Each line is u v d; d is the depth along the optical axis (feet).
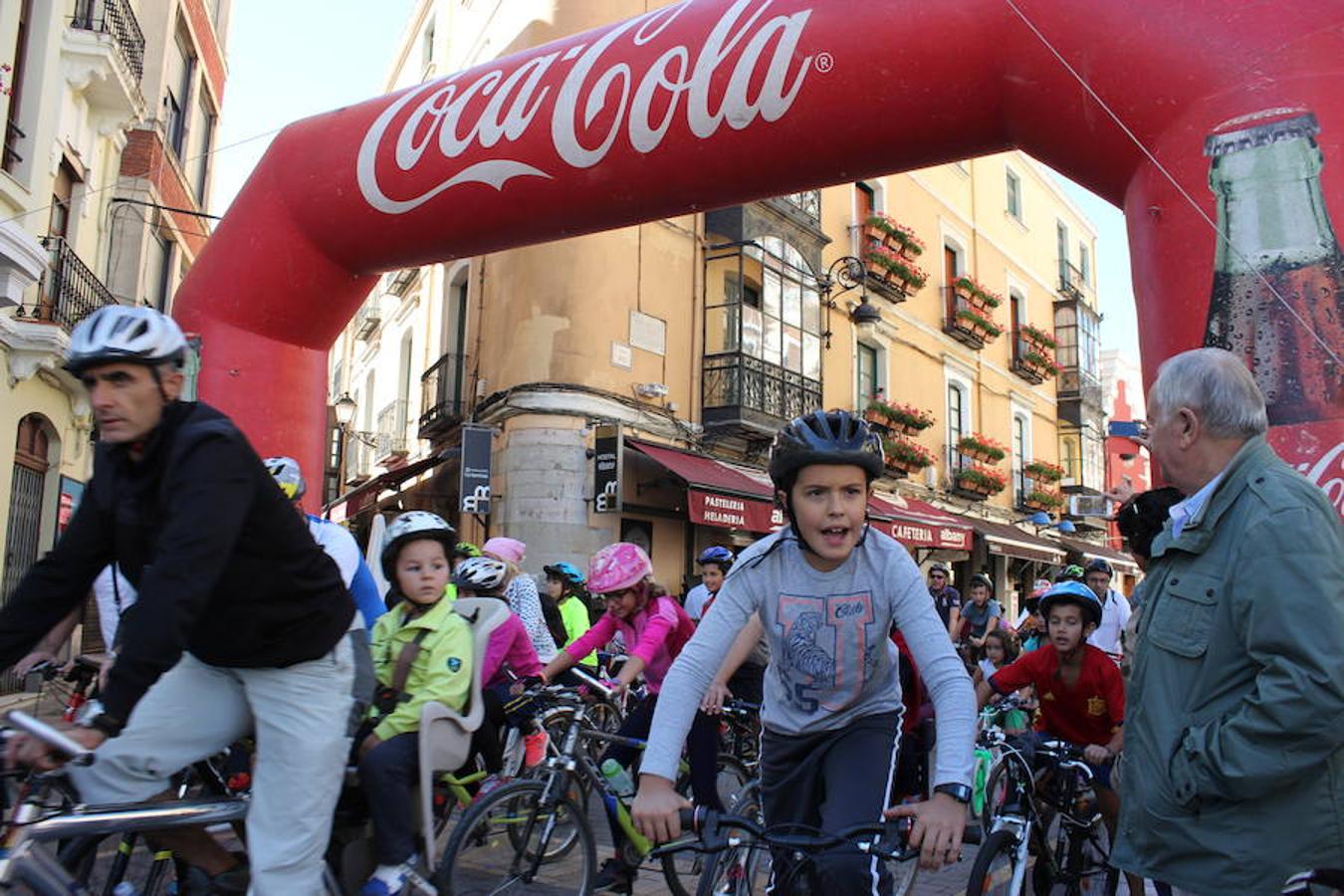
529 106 19.85
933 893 15.89
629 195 19.48
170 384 7.85
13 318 34.94
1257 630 6.37
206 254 23.63
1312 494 6.66
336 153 22.07
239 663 8.23
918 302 68.74
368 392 79.15
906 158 17.69
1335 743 6.08
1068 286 90.89
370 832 10.32
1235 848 6.50
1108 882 14.25
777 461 8.18
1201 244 13.41
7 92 32.60
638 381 46.37
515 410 43.83
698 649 8.04
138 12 47.96
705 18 18.52
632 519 45.37
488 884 12.75
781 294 52.60
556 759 14.15
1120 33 14.62
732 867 11.49
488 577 17.98
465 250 21.98
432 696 10.79
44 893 7.13
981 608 38.52
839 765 8.24
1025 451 82.38
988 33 16.11
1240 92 13.42
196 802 8.40
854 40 16.90
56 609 8.25
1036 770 13.94
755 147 18.01
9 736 6.57
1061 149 16.10
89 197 41.11
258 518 7.89
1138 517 11.66
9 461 35.60
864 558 8.36
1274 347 12.62
